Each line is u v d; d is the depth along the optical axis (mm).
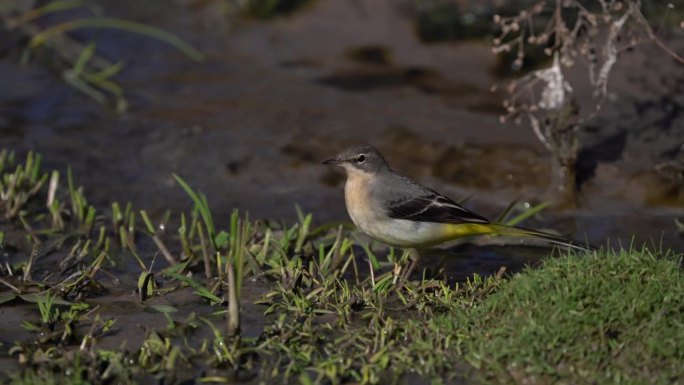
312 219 13516
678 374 8562
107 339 9664
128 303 10594
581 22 13219
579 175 14297
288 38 20016
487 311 9531
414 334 9430
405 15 19953
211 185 14594
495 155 14953
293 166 15086
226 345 9297
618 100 16188
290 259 11492
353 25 20078
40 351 9195
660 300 9180
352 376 8914
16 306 10469
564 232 12945
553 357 8812
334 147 15570
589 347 8820
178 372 9008
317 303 10297
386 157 15188
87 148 15656
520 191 14141
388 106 16953
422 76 18062
